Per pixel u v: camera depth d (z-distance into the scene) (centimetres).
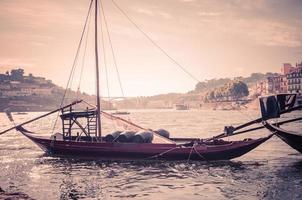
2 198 1750
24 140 6225
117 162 3391
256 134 6881
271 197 2094
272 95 3153
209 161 3300
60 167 3219
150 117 18600
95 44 3800
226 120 13512
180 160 3306
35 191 2334
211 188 2353
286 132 3122
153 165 3212
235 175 2745
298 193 2164
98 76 3784
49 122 15488
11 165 3359
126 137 3469
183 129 8462
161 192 2277
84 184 2525
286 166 3119
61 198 2148
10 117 3725
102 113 3988
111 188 2397
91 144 3494
